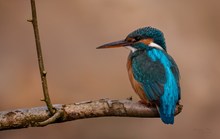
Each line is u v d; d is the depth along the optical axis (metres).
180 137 15.97
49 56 17.73
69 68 17.39
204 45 18.72
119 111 8.08
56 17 19.09
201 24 19.42
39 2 19.47
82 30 18.77
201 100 17.17
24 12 19.19
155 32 9.96
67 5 19.50
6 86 16.61
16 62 17.44
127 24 19.08
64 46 18.09
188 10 19.72
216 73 17.88
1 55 17.62
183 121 16.50
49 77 17.03
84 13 19.30
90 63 17.56
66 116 7.86
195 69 17.89
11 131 15.24
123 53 17.70
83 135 15.52
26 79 16.92
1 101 16.28
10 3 19.31
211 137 16.22
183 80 17.52
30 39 18.31
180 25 19.27
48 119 7.71
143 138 15.62
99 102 7.99
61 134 15.45
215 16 19.62
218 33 19.16
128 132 15.61
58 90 16.64
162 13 19.44
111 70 17.36
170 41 18.67
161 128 15.84
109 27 18.97
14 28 18.67
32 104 16.36
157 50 9.64
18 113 7.84
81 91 16.80
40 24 18.75
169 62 9.34
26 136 15.27
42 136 15.37
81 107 7.89
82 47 18.14
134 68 9.42
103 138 15.51
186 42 18.78
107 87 16.95
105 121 15.70
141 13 19.36
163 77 9.02
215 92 17.36
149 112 8.39
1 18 18.89
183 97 17.16
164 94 8.70
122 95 16.81
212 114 16.88
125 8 19.45
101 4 19.59
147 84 9.07
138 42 9.91
